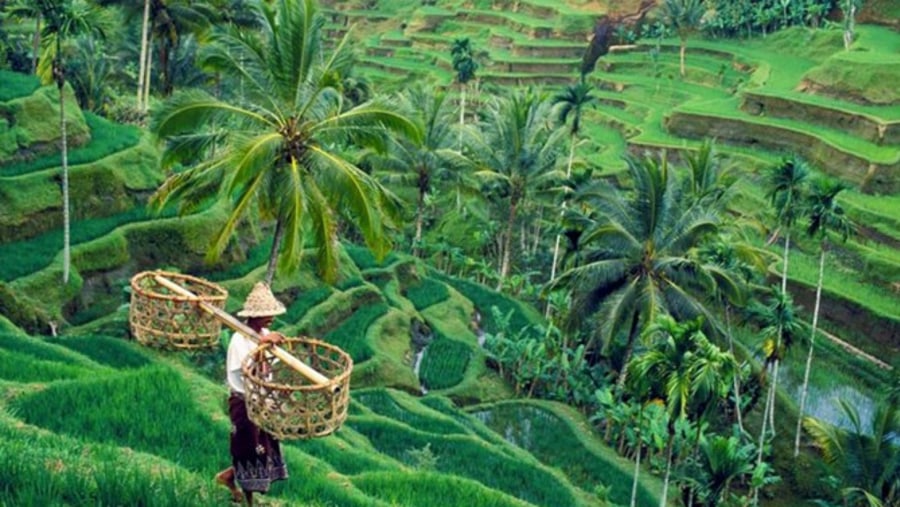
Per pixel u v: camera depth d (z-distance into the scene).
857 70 70.12
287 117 25.27
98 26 32.88
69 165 37.56
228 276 38.88
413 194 70.50
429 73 97.38
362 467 20.45
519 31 103.88
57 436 12.16
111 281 35.00
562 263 54.97
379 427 30.91
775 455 40.84
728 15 95.81
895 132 63.53
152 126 24.72
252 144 23.70
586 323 44.03
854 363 48.59
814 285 52.59
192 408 16.31
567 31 101.00
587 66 98.69
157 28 52.44
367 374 37.50
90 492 8.70
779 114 71.12
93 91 53.16
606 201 37.88
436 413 34.75
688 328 27.48
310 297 41.12
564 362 41.78
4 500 8.01
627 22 101.81
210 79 62.00
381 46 110.12
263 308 8.68
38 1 30.27
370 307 43.81
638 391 28.69
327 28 120.56
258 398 7.72
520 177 55.56
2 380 16.83
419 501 16.95
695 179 48.81
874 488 34.28
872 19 91.06
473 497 17.61
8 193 34.31
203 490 9.21
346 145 26.36
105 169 37.78
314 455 20.55
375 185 25.80
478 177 57.56
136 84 64.56
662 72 92.00
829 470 36.75
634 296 37.31
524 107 54.94
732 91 84.88
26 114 37.53
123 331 31.34
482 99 86.56
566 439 37.56
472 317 50.22
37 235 34.91
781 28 95.94
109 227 36.56
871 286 53.06
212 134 26.12
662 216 36.97
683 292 37.25
